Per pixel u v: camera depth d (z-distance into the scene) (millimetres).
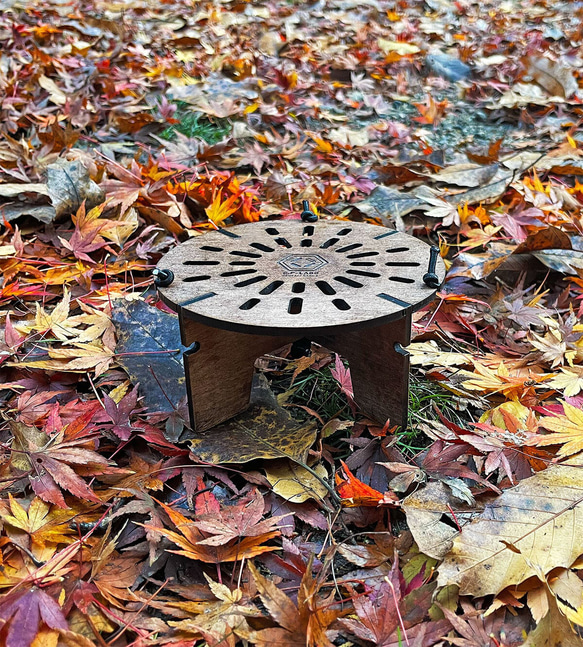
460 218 1056
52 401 789
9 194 1010
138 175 1085
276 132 1389
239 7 2559
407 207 1075
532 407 775
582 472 689
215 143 1306
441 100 1635
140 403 778
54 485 680
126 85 1488
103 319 848
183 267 745
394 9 2633
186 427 753
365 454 739
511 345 875
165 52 1874
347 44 2109
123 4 2502
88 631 606
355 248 777
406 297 696
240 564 663
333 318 669
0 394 796
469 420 797
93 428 733
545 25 2482
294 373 824
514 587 633
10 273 923
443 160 1238
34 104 1334
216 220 1018
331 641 612
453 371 845
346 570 664
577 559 648
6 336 817
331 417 790
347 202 1132
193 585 640
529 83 1660
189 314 683
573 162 1229
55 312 849
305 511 699
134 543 673
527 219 1048
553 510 660
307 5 2721
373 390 758
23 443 704
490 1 2957
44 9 2174
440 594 629
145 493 692
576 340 861
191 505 696
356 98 1619
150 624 613
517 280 991
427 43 2145
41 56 1581
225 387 744
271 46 2000
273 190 1120
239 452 724
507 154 1288
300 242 791
